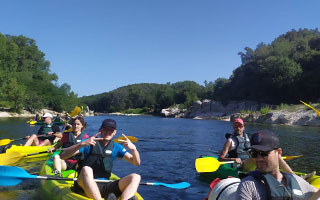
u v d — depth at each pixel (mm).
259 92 59125
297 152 10125
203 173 6449
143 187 5457
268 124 32219
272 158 2211
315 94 51031
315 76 50531
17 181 3861
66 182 4363
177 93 92125
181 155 9492
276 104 55500
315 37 63875
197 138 15359
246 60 71312
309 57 54625
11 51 61031
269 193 2105
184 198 4840
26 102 53250
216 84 87625
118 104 119875
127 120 44062
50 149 5598
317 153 9875
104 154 3959
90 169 3443
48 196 4117
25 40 78500
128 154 4062
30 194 4762
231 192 3109
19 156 5773
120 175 6508
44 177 3891
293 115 32281
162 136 16484
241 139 5859
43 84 65438
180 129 22891
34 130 17750
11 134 14938
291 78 52156
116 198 3256
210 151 10484
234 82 70250
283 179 2260
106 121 4000
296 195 2193
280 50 62219
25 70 72000
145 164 7816
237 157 5801
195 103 64250
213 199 3283
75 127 5625
